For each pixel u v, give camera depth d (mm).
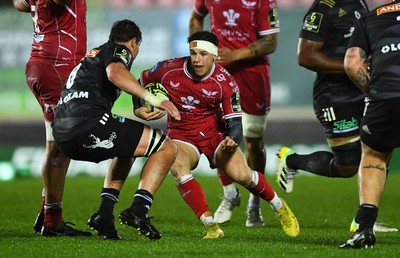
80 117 21625
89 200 40094
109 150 21656
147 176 21531
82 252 19969
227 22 30781
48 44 24312
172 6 55812
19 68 56375
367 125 20984
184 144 24703
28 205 37656
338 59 28109
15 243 21906
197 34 23875
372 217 20859
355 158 28453
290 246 21422
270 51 30594
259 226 29422
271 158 56312
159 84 24109
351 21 28156
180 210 35812
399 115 20500
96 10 55375
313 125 56125
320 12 28234
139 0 55750
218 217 30203
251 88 30984
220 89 24203
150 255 19469
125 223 21141
